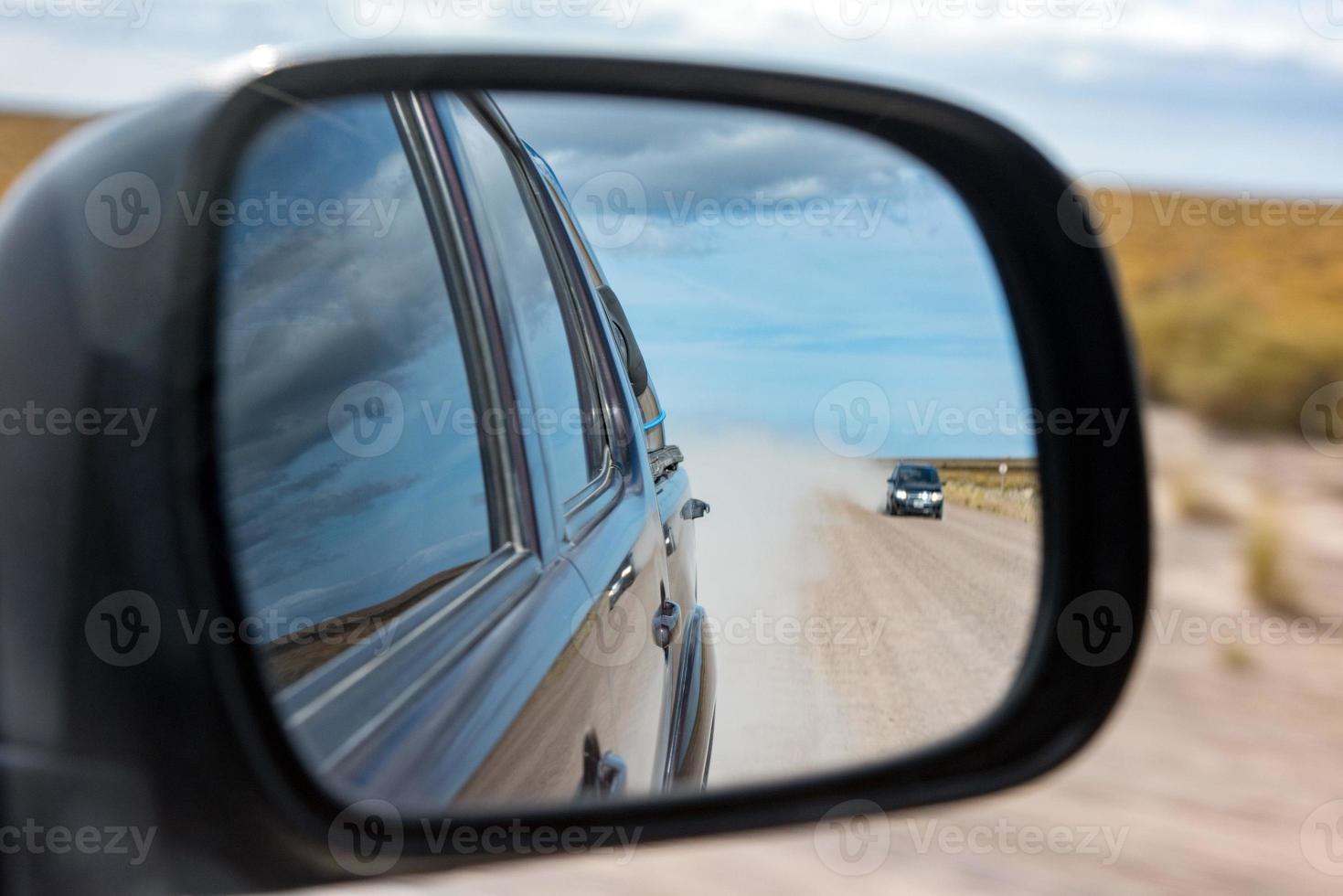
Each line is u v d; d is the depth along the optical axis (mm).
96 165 1266
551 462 2457
